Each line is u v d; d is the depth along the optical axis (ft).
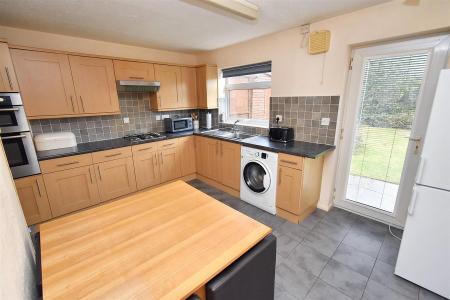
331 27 7.71
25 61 7.63
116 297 2.48
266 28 8.68
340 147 8.70
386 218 8.02
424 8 5.92
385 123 7.50
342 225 8.05
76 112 8.96
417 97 6.72
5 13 6.63
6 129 6.89
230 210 4.41
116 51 10.60
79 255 3.16
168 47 11.59
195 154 12.65
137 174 10.37
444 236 4.83
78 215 4.25
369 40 6.99
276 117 9.98
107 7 6.44
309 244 7.07
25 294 2.62
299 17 7.59
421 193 4.98
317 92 8.52
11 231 2.66
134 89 10.57
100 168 9.16
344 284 5.58
